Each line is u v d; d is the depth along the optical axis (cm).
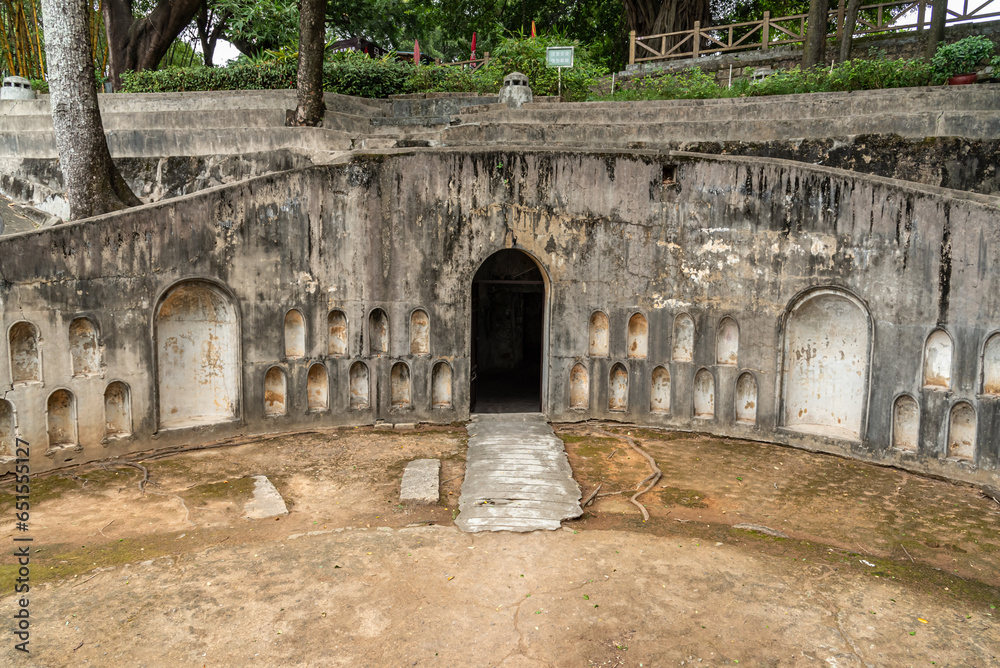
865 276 1008
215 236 1050
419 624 616
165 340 1062
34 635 586
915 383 977
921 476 980
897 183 970
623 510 875
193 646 579
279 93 1600
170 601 644
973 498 905
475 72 1847
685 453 1087
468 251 1193
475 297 1283
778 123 1249
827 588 688
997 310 891
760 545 779
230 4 2225
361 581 687
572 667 559
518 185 1182
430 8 3086
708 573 712
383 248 1173
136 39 2089
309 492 918
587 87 1778
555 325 1212
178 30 2128
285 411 1156
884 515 860
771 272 1094
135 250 982
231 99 1619
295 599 652
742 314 1130
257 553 742
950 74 1381
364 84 1739
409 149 1172
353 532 796
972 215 901
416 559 734
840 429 1095
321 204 1132
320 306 1155
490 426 1191
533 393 1519
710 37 2036
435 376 1223
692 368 1173
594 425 1222
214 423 1095
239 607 637
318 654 571
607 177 1173
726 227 1123
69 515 823
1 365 868
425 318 1205
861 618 636
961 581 705
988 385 920
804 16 1898
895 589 687
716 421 1168
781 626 621
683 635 605
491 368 1817
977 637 609
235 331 1096
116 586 668
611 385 1231
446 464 1027
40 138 1412
